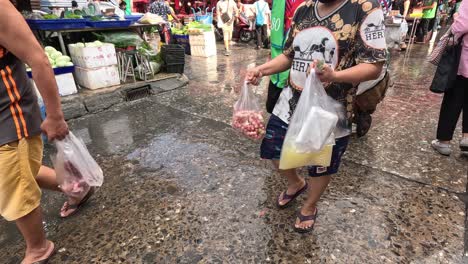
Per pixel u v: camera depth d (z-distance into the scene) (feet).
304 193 8.28
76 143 6.40
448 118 9.53
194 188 8.63
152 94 17.08
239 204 7.89
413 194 8.04
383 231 6.82
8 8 4.46
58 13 19.69
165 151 10.73
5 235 7.20
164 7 29.76
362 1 5.07
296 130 5.51
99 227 7.27
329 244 6.52
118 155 10.54
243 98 6.73
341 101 5.70
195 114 14.07
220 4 29.35
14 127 5.07
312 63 5.37
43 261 6.21
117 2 24.95
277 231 6.93
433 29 38.65
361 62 5.17
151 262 6.23
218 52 32.73
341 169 9.25
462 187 8.28
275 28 7.95
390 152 10.21
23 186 5.39
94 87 15.93
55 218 7.63
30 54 4.72
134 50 18.30
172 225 7.25
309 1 5.84
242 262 6.15
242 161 9.95
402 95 16.16
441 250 6.28
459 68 8.85
